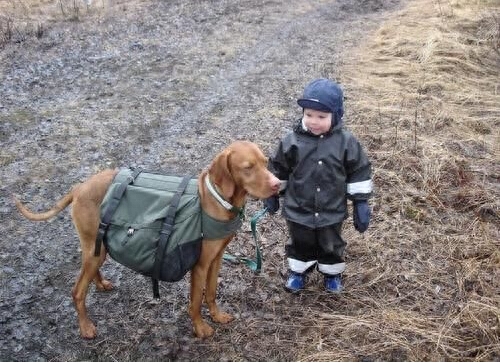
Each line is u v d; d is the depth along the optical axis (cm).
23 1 1123
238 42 941
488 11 1002
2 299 377
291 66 825
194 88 746
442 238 421
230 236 312
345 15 1112
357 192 336
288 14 1116
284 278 391
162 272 304
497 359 312
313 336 339
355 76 765
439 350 322
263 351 331
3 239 440
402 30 948
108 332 349
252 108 680
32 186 515
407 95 678
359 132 586
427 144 554
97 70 810
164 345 338
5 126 630
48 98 712
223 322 352
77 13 1070
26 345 340
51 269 408
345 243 359
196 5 1168
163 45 921
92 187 316
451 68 764
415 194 473
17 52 867
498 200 460
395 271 391
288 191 347
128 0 1198
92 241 319
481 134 588
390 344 328
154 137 610
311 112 321
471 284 374
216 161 296
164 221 300
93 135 612
